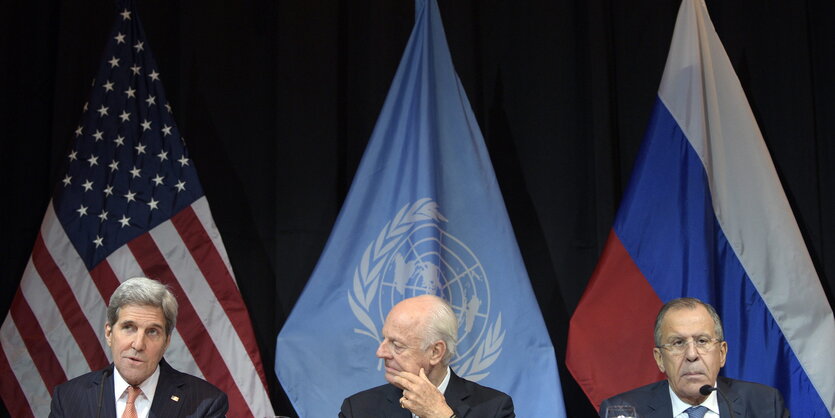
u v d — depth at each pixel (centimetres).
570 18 645
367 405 458
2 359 553
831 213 625
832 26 635
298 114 643
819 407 543
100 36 649
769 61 636
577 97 641
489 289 556
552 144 641
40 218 637
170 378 458
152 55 599
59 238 567
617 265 560
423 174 558
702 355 439
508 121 648
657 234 559
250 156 645
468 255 560
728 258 563
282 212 638
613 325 552
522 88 648
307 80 645
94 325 559
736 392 461
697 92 569
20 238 634
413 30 588
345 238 560
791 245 559
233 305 570
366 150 573
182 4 650
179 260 570
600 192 626
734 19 641
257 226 640
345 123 648
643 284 554
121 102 588
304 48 647
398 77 581
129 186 577
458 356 546
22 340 555
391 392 462
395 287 549
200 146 642
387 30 649
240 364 563
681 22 581
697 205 554
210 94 647
